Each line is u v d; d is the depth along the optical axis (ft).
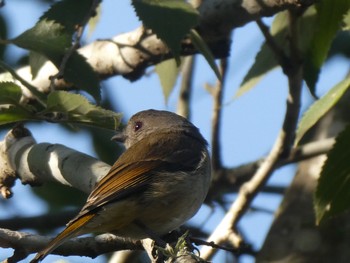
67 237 29.14
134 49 38.14
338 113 45.52
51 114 31.60
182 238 27.12
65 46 31.40
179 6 29.96
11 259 28.66
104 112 28.99
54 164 32.53
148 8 29.81
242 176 45.55
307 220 40.88
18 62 47.09
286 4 35.50
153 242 31.81
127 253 41.06
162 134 36.55
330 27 33.32
